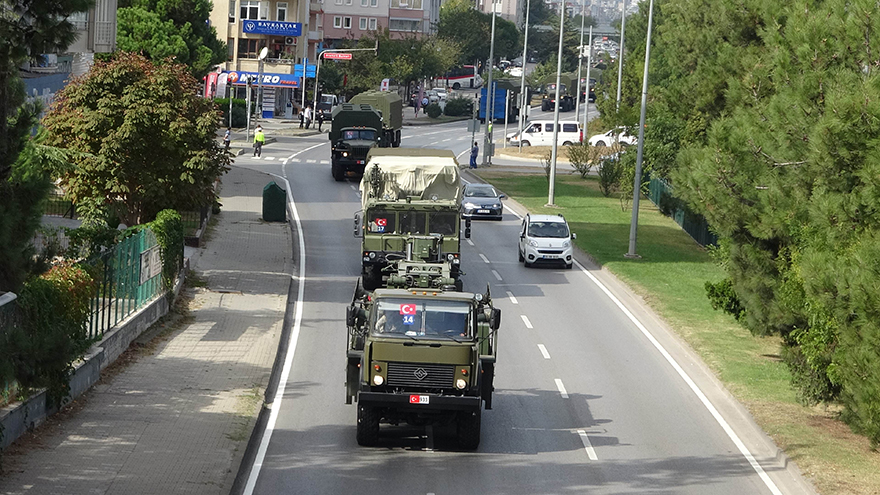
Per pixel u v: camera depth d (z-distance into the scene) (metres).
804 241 21.62
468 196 54.91
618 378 26.16
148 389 22.03
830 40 20.36
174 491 15.95
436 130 110.56
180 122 34.44
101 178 34.84
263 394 22.53
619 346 29.58
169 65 36.12
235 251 41.12
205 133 35.22
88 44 41.34
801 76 20.61
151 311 27.70
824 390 23.11
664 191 56.84
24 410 17.89
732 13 36.25
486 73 153.38
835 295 18.14
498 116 121.62
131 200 36.59
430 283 23.61
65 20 15.91
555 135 58.81
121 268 25.41
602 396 24.48
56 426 18.86
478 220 53.94
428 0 171.75
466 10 178.00
